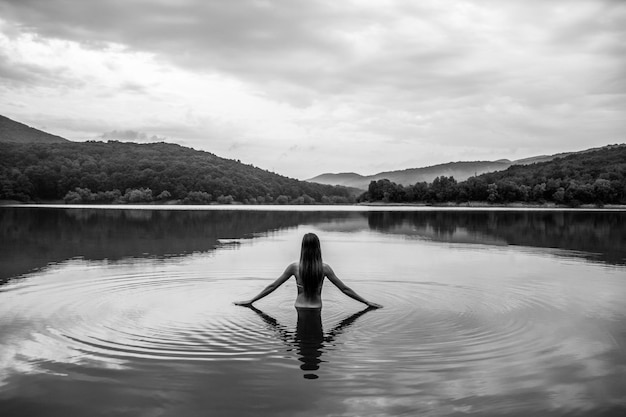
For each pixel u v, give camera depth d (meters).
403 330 6.62
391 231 26.84
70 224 29.70
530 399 4.44
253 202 123.44
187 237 21.39
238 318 7.25
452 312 7.66
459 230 27.50
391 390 4.61
